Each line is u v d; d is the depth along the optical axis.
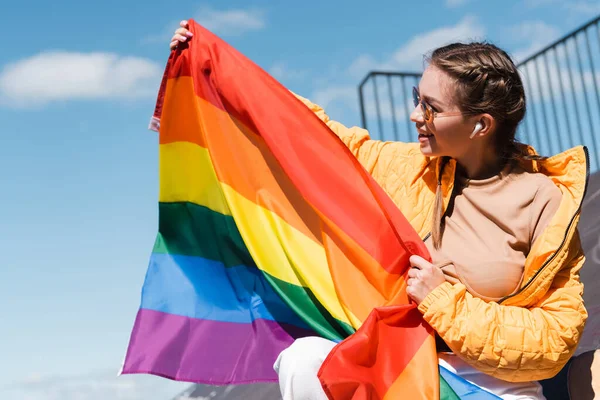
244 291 2.78
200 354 2.72
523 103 2.32
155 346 2.72
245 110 2.67
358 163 2.37
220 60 2.77
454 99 2.25
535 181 2.24
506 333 2.07
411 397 2.05
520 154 2.29
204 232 2.84
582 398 2.21
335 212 2.40
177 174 2.89
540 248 2.13
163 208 2.89
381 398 2.06
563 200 2.17
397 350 2.12
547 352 2.07
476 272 2.19
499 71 2.25
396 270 2.28
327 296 2.45
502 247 2.21
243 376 2.68
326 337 2.47
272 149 2.55
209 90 2.79
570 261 2.16
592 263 4.60
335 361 1.99
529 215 2.21
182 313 2.77
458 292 2.11
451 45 2.35
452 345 2.09
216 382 2.68
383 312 2.10
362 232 2.36
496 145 2.30
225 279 2.80
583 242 5.00
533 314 2.11
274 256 2.60
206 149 2.86
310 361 2.06
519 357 2.06
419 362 2.10
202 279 2.81
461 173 2.37
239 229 2.64
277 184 2.67
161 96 2.95
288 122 2.55
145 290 2.80
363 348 2.04
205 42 2.82
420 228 2.38
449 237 2.29
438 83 2.27
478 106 2.24
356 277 2.38
